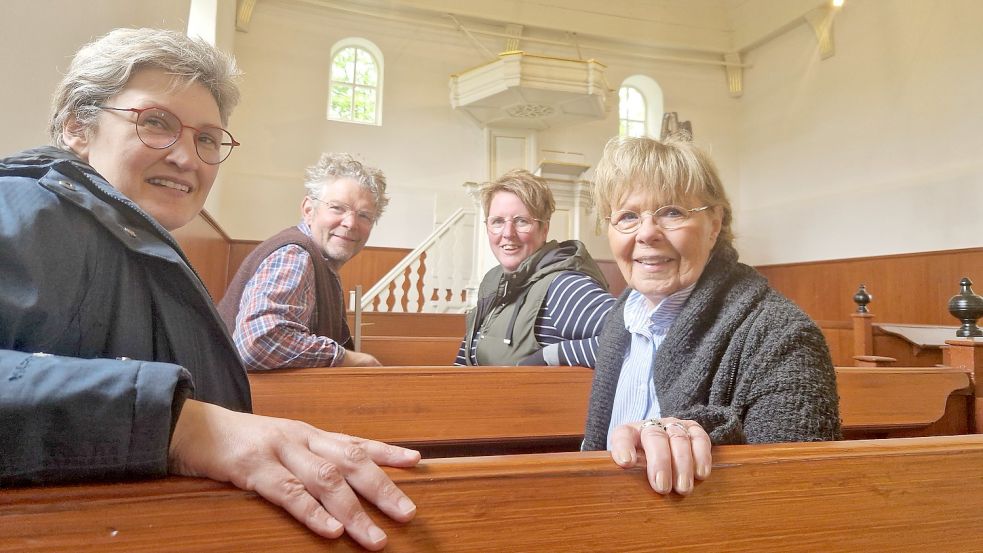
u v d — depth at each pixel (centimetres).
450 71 1028
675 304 127
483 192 244
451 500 61
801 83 1048
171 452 60
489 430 168
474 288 635
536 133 1036
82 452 57
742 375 106
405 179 988
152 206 95
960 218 796
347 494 57
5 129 150
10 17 148
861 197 930
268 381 157
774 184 1097
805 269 1017
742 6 1116
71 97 93
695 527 68
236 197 903
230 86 106
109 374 59
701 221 122
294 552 56
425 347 283
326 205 213
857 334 416
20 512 50
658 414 127
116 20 210
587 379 176
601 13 1079
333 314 207
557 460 67
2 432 55
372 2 977
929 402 203
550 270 207
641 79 1141
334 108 983
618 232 129
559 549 63
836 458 75
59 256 70
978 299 229
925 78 850
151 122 94
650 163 122
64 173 78
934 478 79
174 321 83
